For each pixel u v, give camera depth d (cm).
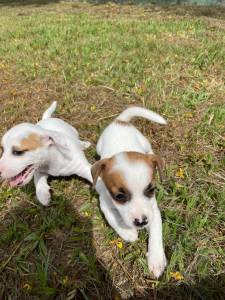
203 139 47
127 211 30
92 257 33
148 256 32
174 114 53
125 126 42
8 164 35
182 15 115
